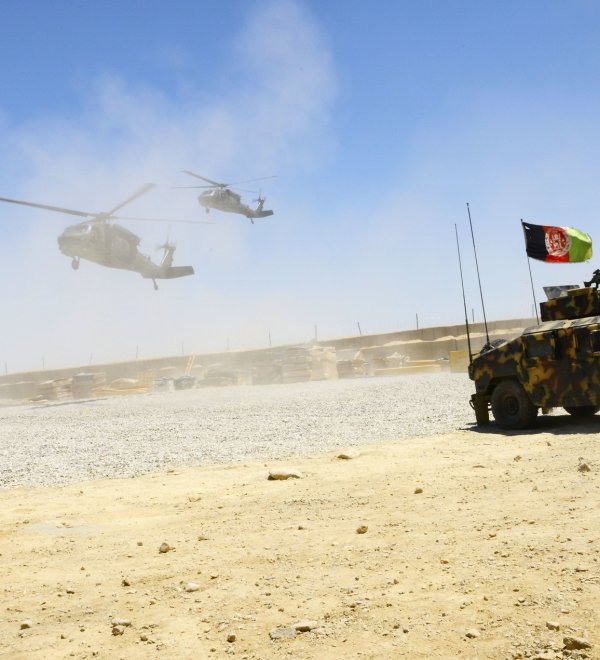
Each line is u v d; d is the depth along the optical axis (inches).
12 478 386.3
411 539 191.3
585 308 418.3
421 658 117.1
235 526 229.6
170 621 145.3
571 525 185.8
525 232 498.3
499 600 137.6
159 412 806.5
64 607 160.6
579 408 474.9
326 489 282.5
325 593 153.9
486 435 416.2
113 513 269.0
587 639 114.6
